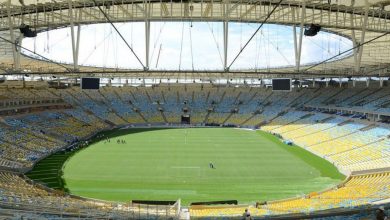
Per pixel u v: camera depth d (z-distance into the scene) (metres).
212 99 117.44
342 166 54.03
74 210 26.05
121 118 104.69
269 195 42.12
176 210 30.94
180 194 42.44
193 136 86.62
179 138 83.44
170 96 118.50
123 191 43.31
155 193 42.72
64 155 62.47
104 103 109.25
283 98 111.44
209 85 122.81
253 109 109.88
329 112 90.19
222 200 40.22
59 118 87.56
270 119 101.81
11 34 33.09
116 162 57.97
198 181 47.81
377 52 60.19
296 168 54.69
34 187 40.62
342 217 23.88
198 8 46.25
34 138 67.44
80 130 85.12
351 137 68.25
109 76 64.25
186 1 39.00
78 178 48.47
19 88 91.19
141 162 58.25
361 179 46.09
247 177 49.75
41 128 75.25
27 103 81.50
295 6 38.47
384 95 80.69
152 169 53.72
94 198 40.47
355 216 23.81
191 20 39.34
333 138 71.06
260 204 37.12
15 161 52.34
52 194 38.03
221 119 107.38
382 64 63.78
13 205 25.44
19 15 42.34
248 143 77.06
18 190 35.38
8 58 66.25
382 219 21.92
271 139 82.44
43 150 62.88
